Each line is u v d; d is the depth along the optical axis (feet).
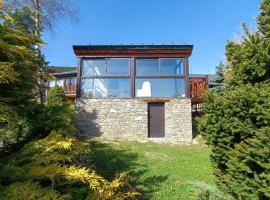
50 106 15.69
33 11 44.04
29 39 13.56
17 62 12.50
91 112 43.14
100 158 28.55
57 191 10.30
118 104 43.32
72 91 72.33
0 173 10.14
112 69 44.45
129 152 32.99
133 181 21.67
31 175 10.28
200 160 29.48
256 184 10.71
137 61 44.55
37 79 15.25
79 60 44.60
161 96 43.68
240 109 13.24
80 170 10.93
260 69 14.40
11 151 12.44
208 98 15.60
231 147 14.28
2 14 12.87
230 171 12.86
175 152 33.91
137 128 42.68
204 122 15.51
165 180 22.13
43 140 12.05
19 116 13.53
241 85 14.90
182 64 44.19
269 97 12.57
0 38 12.27
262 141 10.47
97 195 11.50
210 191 14.97
